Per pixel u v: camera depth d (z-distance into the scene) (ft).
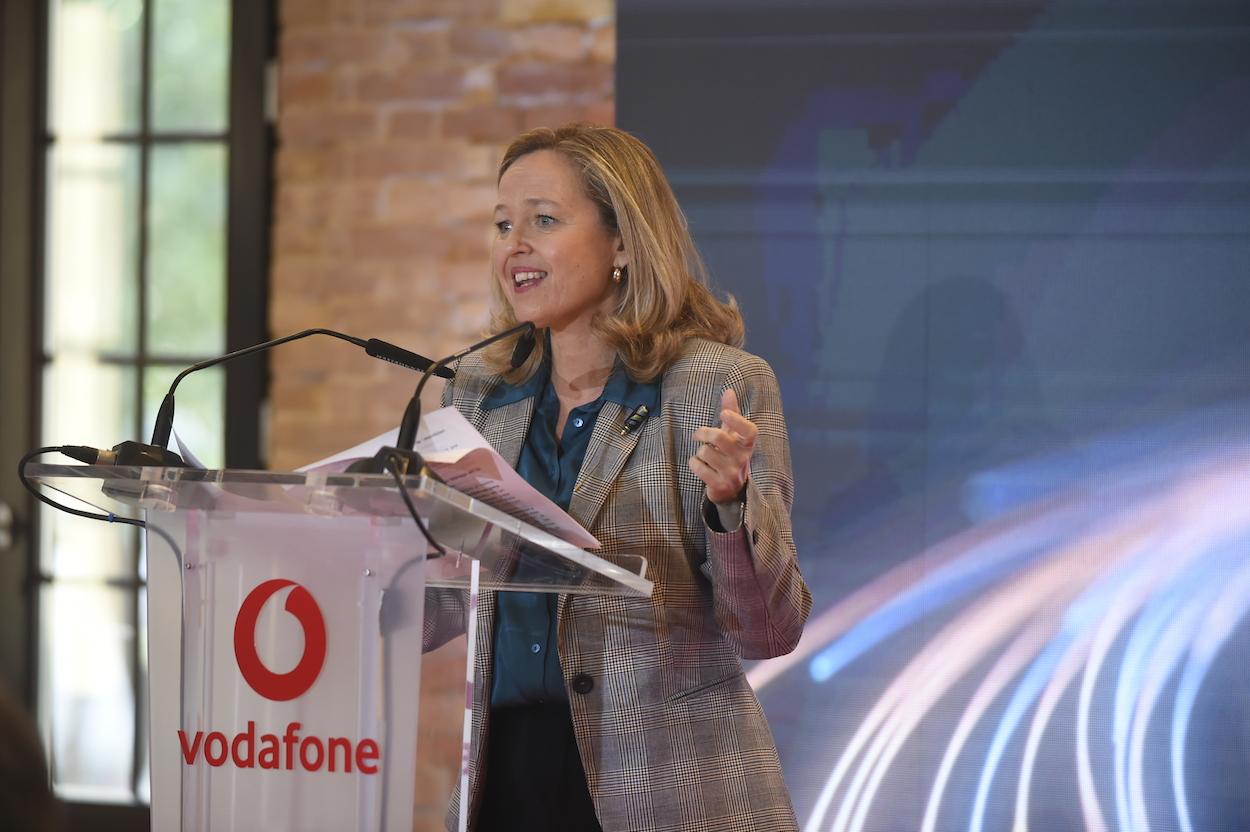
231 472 8.58
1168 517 22.07
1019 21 22.70
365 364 26.30
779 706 22.88
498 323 13.78
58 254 28.12
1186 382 22.11
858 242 22.97
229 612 9.27
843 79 23.12
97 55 28.12
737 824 11.39
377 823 8.99
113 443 27.81
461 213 26.12
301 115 26.73
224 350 27.35
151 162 27.86
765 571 10.89
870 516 22.77
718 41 23.44
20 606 27.81
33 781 5.16
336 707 9.09
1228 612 21.81
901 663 22.59
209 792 9.20
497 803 11.87
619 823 11.29
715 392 12.35
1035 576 22.36
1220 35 22.18
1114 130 22.41
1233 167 22.11
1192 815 21.74
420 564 9.04
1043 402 22.44
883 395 22.82
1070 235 22.47
